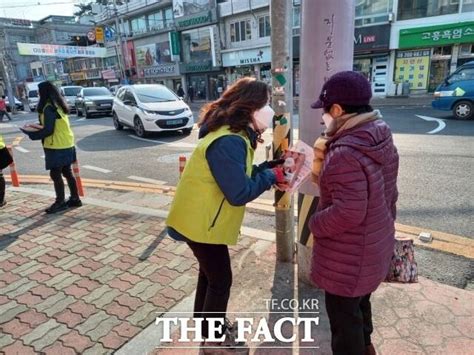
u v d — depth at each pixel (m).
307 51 2.52
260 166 2.20
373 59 20.64
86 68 45.84
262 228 4.26
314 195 2.69
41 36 55.88
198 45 29.52
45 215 4.79
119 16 35.94
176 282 3.11
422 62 19.25
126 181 6.64
